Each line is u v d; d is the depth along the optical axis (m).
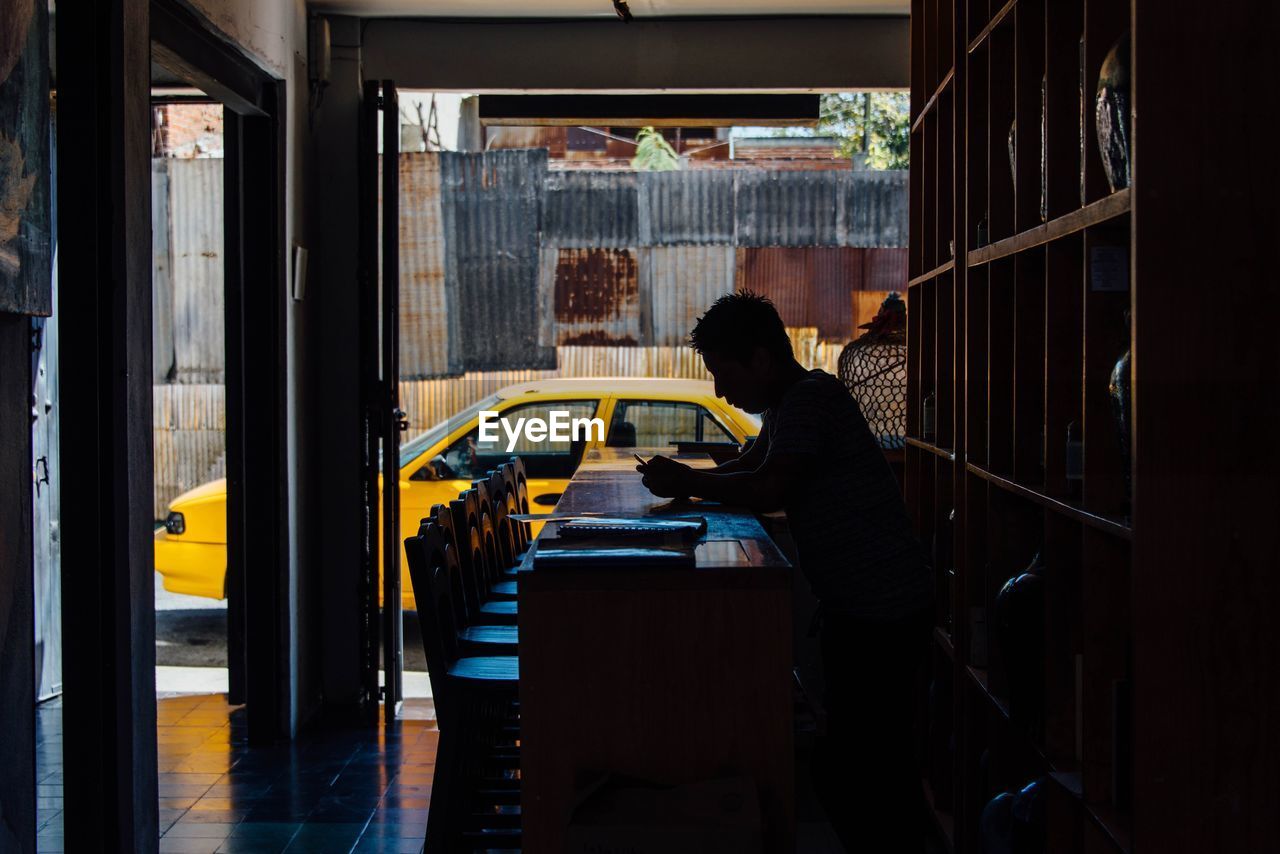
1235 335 2.04
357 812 4.32
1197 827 2.08
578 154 15.52
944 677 3.94
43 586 5.75
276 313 5.07
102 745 3.34
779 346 3.11
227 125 5.14
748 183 8.48
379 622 6.02
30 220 2.76
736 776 2.38
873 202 8.53
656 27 5.67
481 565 3.87
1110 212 2.21
